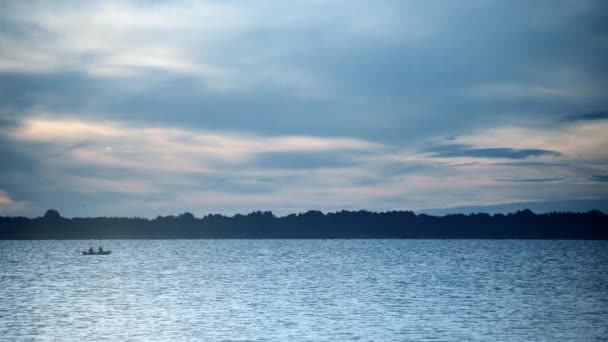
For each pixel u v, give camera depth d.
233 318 66.12
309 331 58.41
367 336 56.00
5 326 60.78
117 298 85.44
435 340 54.34
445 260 196.00
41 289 98.75
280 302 80.50
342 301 81.81
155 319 65.31
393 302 80.62
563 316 67.81
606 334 57.03
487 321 64.25
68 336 55.69
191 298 85.25
